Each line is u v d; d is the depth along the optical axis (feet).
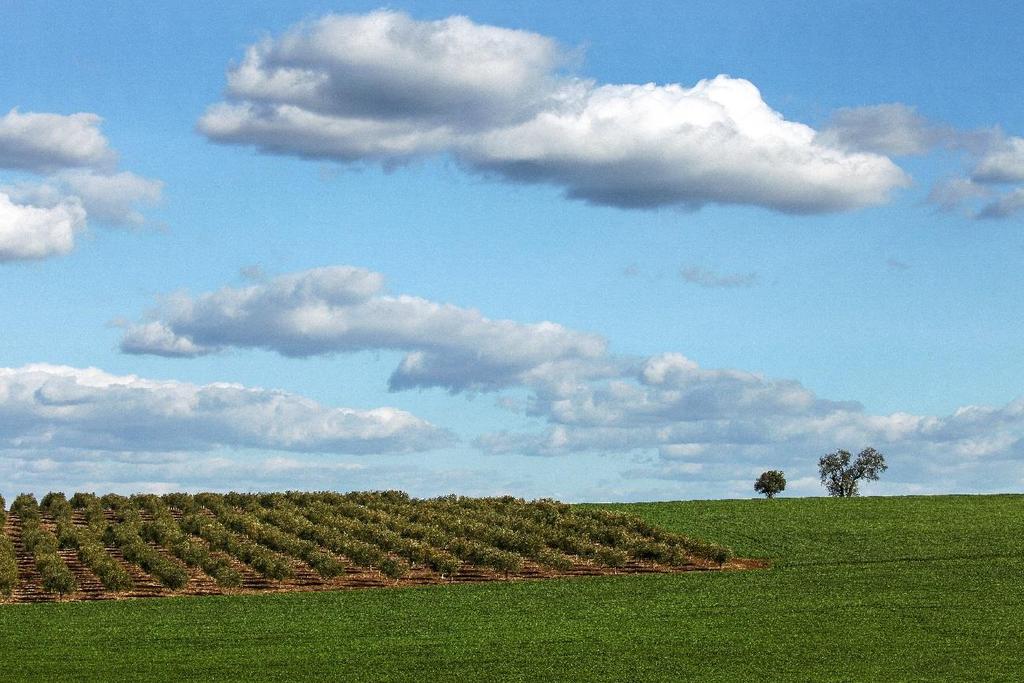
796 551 212.84
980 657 125.70
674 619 150.51
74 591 172.55
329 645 135.03
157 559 189.37
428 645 135.03
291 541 214.07
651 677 118.62
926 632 139.13
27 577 187.11
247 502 270.46
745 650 130.93
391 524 236.63
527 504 264.72
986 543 212.43
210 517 251.80
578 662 125.70
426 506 262.88
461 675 119.96
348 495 275.59
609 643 135.64
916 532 226.58
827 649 130.82
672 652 130.31
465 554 205.87
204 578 189.67
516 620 151.02
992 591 165.78
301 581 188.44
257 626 146.92
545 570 200.03
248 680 117.50
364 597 169.99
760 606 158.61
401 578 192.03
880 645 132.36
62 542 214.07
